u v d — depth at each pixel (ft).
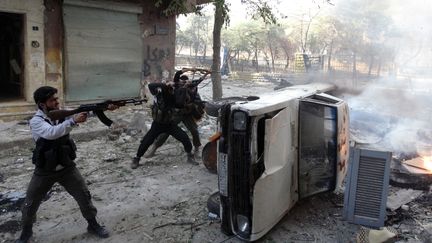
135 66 36.78
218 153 12.57
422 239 12.69
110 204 15.96
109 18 34.24
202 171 20.11
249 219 12.24
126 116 31.96
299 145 13.98
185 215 14.99
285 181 13.28
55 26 31.09
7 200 15.72
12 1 28.40
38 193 12.07
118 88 35.83
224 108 12.27
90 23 33.04
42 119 11.46
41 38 30.27
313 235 13.32
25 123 27.84
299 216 14.74
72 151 12.22
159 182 18.48
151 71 38.14
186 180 18.81
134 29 36.19
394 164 17.95
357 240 12.45
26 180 18.39
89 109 11.71
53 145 11.75
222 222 13.03
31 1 29.35
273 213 12.80
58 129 11.10
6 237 13.12
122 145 24.77
